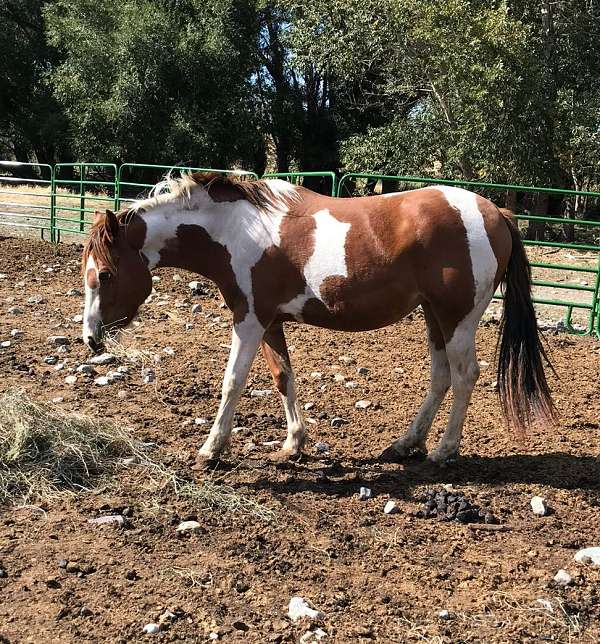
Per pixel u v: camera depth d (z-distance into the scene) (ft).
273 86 95.76
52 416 14.29
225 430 13.78
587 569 10.57
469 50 49.37
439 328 14.16
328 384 19.49
